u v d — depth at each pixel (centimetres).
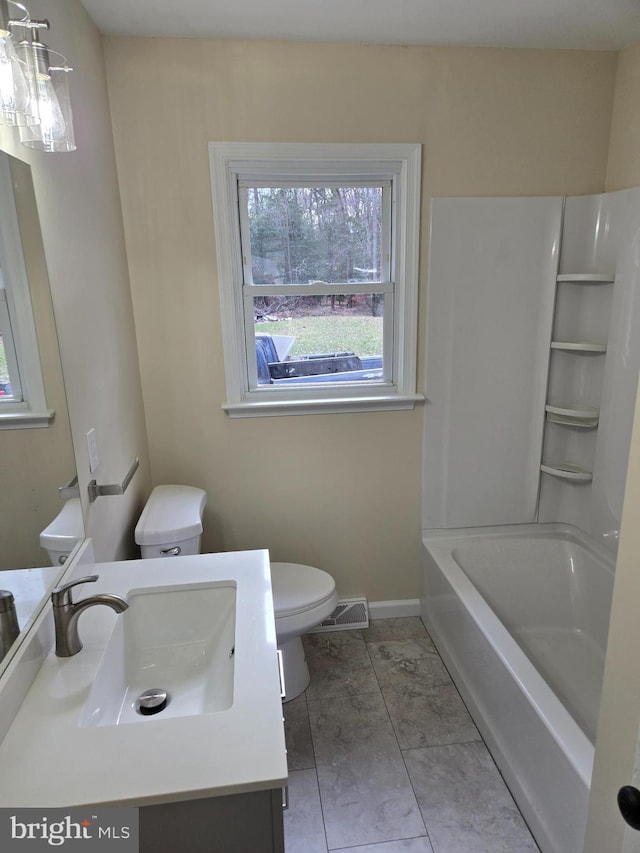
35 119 99
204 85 195
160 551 180
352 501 243
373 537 249
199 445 229
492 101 209
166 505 202
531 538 248
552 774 144
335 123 204
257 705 98
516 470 248
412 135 208
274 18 177
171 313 214
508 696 169
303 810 164
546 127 214
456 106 208
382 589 256
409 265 220
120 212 200
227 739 91
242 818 86
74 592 133
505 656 173
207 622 141
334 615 250
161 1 164
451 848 152
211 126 198
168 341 216
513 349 233
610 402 222
